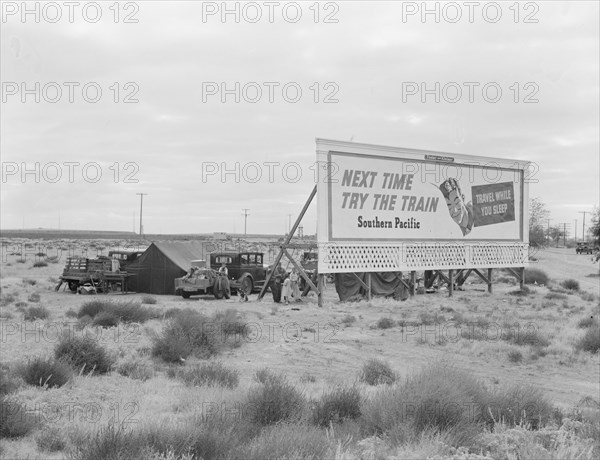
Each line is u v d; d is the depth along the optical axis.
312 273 32.19
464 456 6.73
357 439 8.07
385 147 29.19
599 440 8.04
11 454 7.32
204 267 32.53
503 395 9.82
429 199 31.05
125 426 8.17
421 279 38.09
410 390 8.95
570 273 56.62
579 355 16.31
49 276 43.44
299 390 10.58
